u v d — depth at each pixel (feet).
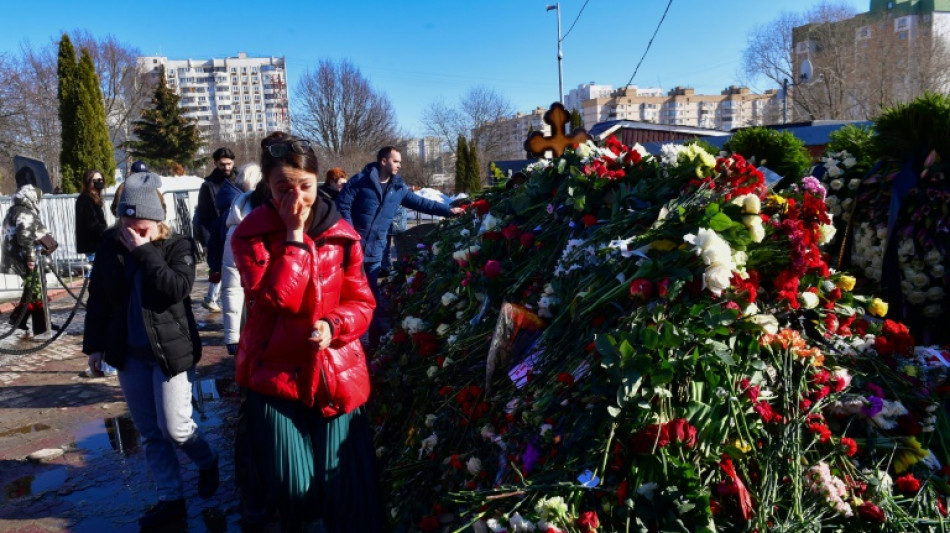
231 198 19.27
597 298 9.40
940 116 10.52
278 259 8.24
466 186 126.93
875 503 7.89
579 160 12.80
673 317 8.53
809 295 9.49
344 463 8.73
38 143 127.75
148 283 10.60
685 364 8.02
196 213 25.61
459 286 13.16
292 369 8.40
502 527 7.29
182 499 11.67
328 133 195.93
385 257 29.78
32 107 120.26
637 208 10.88
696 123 380.99
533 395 9.17
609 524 7.32
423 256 18.94
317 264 8.29
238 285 12.16
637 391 7.82
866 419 8.71
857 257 12.10
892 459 8.44
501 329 10.31
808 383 8.78
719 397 8.00
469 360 11.30
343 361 8.61
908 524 7.77
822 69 131.54
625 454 7.64
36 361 22.25
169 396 10.96
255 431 8.63
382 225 20.30
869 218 11.86
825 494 7.66
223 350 22.82
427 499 9.60
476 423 9.91
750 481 7.88
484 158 217.15
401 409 12.16
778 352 8.73
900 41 127.03
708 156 10.68
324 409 8.57
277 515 11.34
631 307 9.07
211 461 11.95
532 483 7.75
